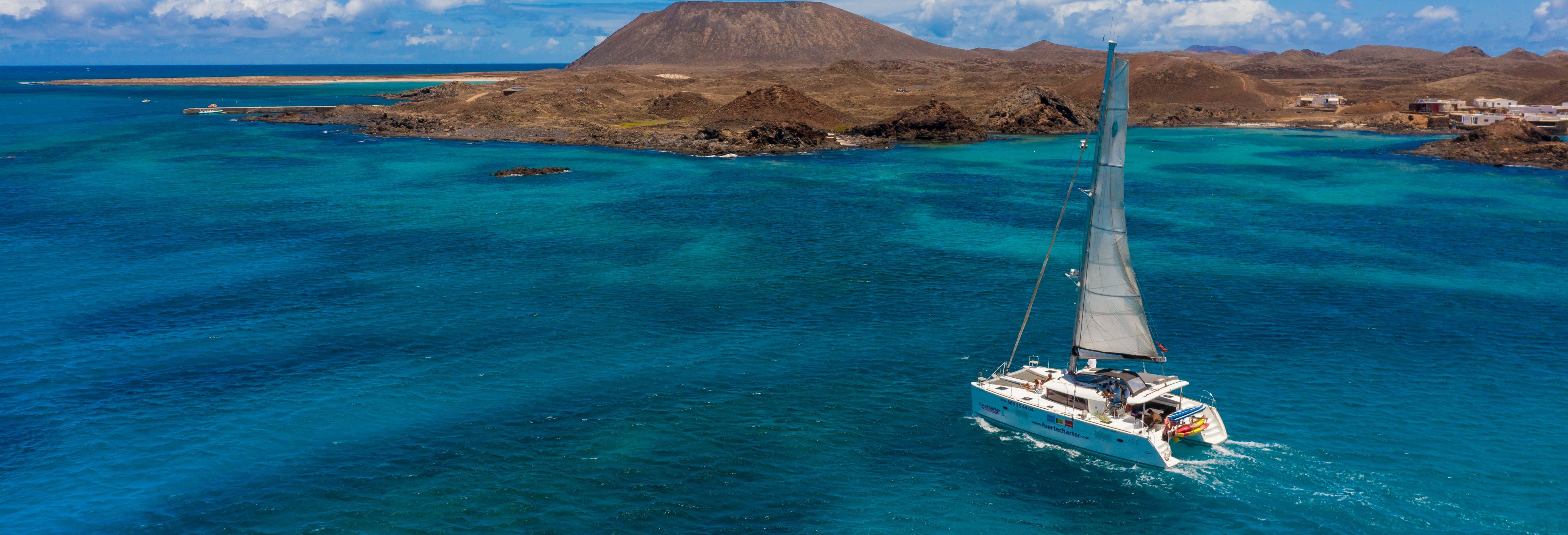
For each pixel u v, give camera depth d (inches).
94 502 1704.0
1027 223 4552.2
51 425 2044.8
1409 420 1993.1
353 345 2588.6
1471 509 1624.0
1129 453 1800.0
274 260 3654.0
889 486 1752.0
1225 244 4003.4
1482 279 3312.0
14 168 6545.3
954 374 2343.8
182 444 1941.4
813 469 1820.9
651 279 3339.1
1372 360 2383.1
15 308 2960.1
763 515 1653.5
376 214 4719.5
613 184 5880.9
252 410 2122.3
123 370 2384.4
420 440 1958.7
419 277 3368.6
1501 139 7613.2
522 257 3710.6
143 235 4163.4
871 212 4852.4
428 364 2422.5
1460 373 2279.8
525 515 1651.1
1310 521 1600.6
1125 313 1843.0
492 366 2406.5
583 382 2292.1
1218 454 1839.3
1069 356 2495.1
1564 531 1550.2
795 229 4340.6
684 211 4832.7
